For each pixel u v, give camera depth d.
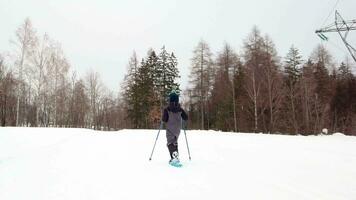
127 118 52.25
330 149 11.03
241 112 41.34
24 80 42.12
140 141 13.17
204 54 46.03
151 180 6.18
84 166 7.52
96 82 62.41
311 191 5.41
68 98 56.53
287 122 39.28
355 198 5.01
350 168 7.46
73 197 5.04
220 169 7.30
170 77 49.59
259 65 39.69
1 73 45.91
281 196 5.10
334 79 49.84
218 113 44.25
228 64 48.97
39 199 4.95
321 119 38.84
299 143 13.11
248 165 7.82
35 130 17.14
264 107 37.72
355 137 18.62
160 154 9.61
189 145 12.04
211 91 46.59
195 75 45.91
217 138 15.03
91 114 61.88
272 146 11.84
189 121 51.62
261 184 5.88
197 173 6.84
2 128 17.72
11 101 47.66
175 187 5.65
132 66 52.53
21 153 9.77
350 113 45.59
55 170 7.06
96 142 12.59
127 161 8.30
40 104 44.94
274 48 44.06
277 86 37.59
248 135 17.56
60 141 12.93
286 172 6.98
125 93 52.50
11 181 6.08
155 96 48.84
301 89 39.47
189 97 48.88
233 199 4.95
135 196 5.10
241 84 43.56
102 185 5.77
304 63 47.56
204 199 4.95
